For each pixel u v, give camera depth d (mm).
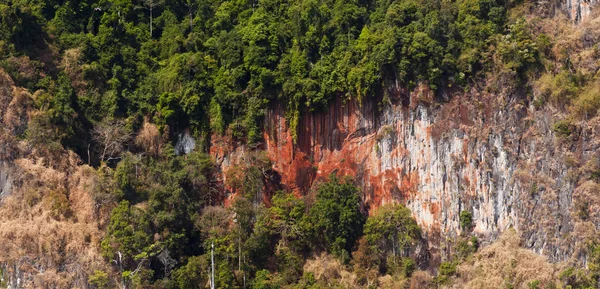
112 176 101438
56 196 98125
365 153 105438
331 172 105812
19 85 103188
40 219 96312
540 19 104812
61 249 95688
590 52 101750
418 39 102875
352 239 101938
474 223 101312
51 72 106562
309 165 106312
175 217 100812
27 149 99938
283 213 103688
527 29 103250
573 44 102875
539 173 98750
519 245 98125
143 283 95875
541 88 100500
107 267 95625
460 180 102062
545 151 98875
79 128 104938
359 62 105438
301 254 103062
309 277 99688
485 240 100312
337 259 101000
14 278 94500
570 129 98000
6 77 102000
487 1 105250
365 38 105812
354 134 105750
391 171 104438
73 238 96062
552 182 97562
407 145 104000
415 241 101188
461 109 102562
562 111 99500
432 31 103500
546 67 101938
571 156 97188
